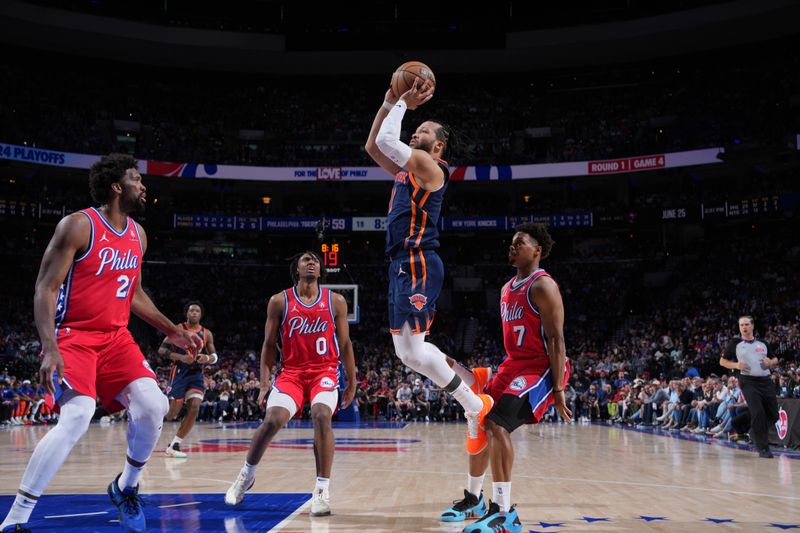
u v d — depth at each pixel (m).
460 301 33.69
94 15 31.25
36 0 30.34
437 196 4.16
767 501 5.09
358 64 34.75
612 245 33.97
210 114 34.81
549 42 32.59
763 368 8.83
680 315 27.53
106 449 10.11
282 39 33.12
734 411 12.74
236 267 33.12
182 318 30.45
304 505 4.93
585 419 20.92
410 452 10.00
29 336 26.02
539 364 4.30
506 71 35.69
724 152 27.41
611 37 31.91
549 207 32.84
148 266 31.92
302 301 5.20
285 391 4.99
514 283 4.42
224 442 12.02
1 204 26.97
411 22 33.59
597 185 33.94
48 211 28.12
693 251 31.50
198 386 8.71
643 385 18.92
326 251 19.00
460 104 35.59
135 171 3.98
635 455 9.30
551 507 4.82
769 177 29.66
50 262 3.61
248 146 34.44
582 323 30.25
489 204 34.75
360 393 22.52
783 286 26.61
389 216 4.23
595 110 34.62
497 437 3.99
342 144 34.03
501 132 34.72
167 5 33.91
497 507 3.92
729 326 24.80
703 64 34.00
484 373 4.56
